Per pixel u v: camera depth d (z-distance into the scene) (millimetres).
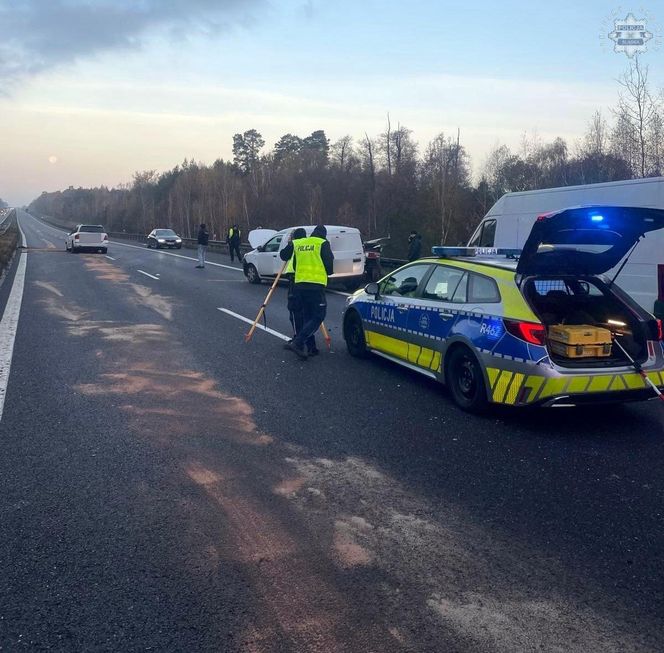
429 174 62844
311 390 7418
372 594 3385
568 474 5039
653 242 9523
